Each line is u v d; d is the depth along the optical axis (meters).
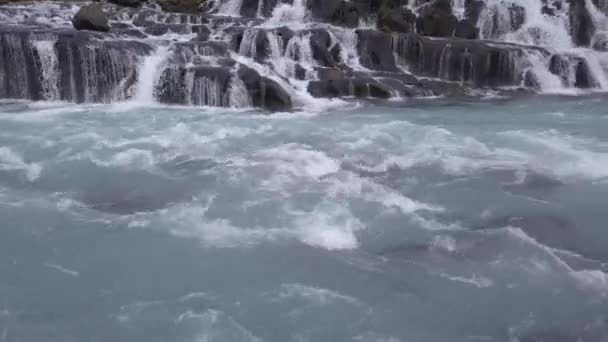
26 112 15.29
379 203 8.68
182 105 16.83
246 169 10.16
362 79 18.25
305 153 11.09
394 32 21.64
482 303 6.20
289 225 7.96
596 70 20.56
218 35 20.39
